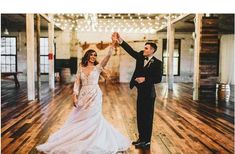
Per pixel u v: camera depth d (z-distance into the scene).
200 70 9.77
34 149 4.33
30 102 9.02
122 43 4.56
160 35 17.02
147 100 4.47
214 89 9.84
